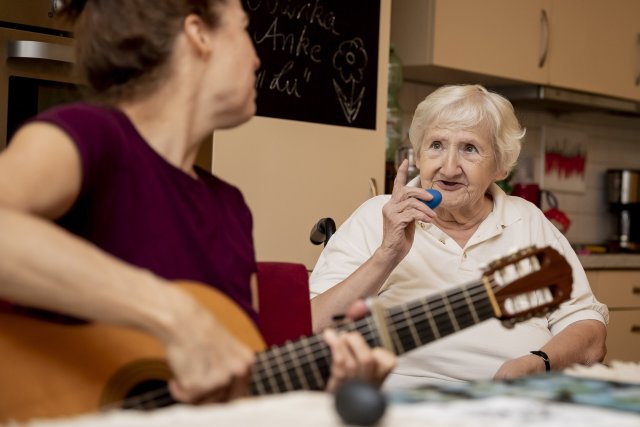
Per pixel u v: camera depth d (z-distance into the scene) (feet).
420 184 8.25
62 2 4.90
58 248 3.67
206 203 4.78
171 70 4.63
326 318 6.97
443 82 14.76
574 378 4.04
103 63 4.64
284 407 3.03
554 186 16.56
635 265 14.37
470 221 8.18
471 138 7.91
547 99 14.57
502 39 13.62
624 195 16.71
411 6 13.05
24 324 4.12
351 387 2.84
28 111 9.57
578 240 16.96
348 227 8.25
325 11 10.93
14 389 4.01
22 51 9.26
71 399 4.05
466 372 7.71
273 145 10.44
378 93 11.58
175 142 4.67
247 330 4.44
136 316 3.68
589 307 8.34
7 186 3.81
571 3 14.56
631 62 15.67
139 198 4.40
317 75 10.89
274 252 10.50
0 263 3.63
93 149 4.13
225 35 4.72
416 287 7.88
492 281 4.47
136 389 4.15
